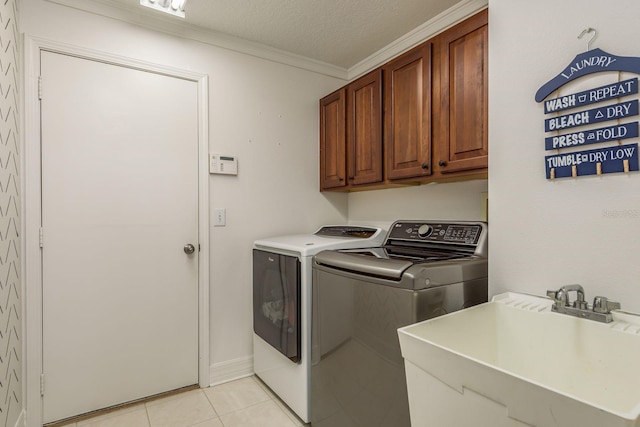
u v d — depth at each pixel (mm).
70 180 1767
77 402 1785
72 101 1770
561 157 1024
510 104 1157
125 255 1915
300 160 2553
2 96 1409
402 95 1875
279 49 2402
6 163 1451
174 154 2057
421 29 2094
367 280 1335
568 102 1000
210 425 1733
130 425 1728
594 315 904
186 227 2098
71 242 1770
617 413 490
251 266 2318
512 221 1159
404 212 2314
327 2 1845
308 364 1714
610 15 917
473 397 688
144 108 1966
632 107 879
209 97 2168
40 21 1685
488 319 1056
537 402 579
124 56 1895
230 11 1927
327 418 1571
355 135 2240
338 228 2408
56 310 1729
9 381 1450
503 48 1176
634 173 887
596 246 958
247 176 2312
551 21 1042
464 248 1582
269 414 1835
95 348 1834
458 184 1974
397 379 1204
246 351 2297
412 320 1153
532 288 1105
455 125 1587
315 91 2623
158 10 1786
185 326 2096
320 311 1627
